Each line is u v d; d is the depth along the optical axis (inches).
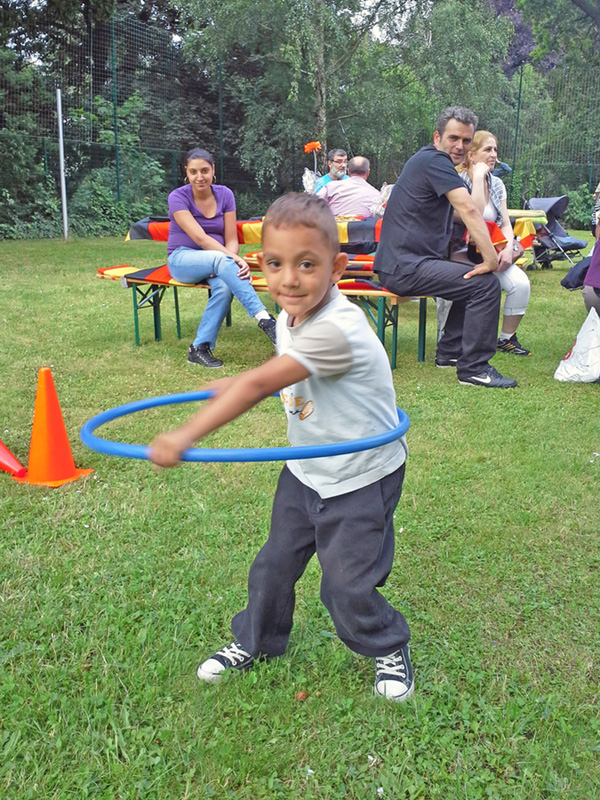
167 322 295.9
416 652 96.0
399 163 884.6
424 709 84.5
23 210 698.8
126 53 780.6
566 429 181.0
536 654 96.5
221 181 860.0
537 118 925.2
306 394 77.4
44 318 297.3
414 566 117.3
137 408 92.1
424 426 181.6
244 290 226.8
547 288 393.1
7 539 124.0
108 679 88.9
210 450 69.7
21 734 80.4
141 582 110.7
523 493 144.2
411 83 824.3
